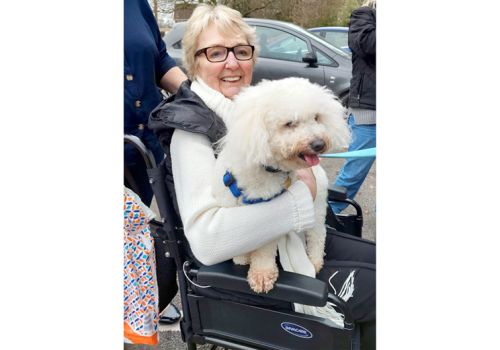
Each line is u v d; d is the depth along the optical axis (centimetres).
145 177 179
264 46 499
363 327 139
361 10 244
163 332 200
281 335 127
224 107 145
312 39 499
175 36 498
